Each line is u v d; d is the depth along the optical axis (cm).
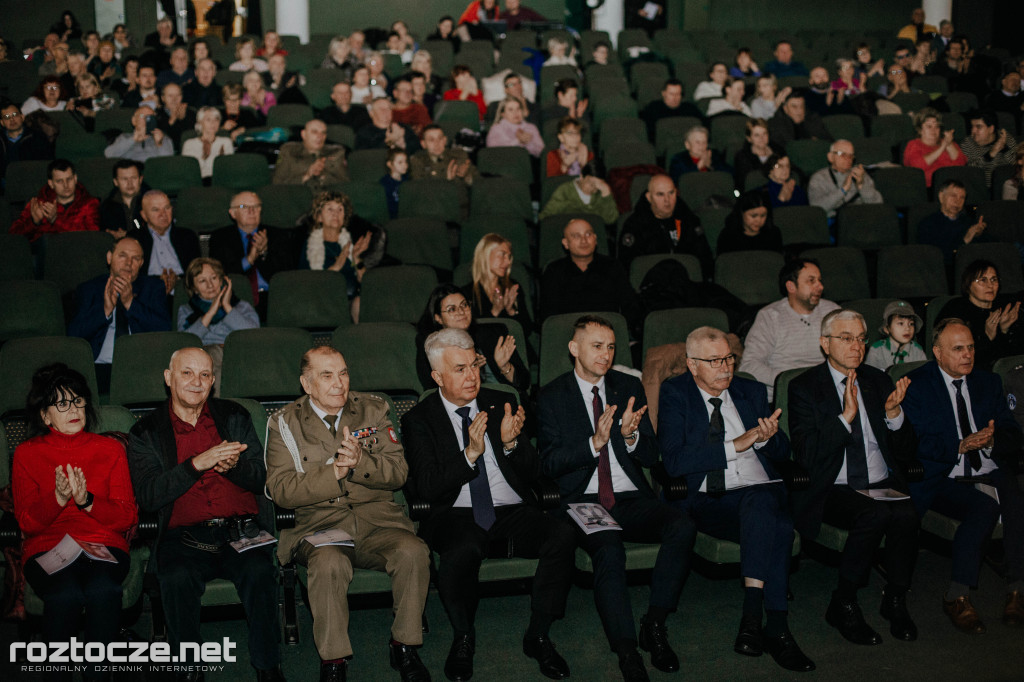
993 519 344
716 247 569
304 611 356
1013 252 546
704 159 691
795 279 428
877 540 330
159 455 318
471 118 834
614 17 1304
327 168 675
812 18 1376
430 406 343
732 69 1057
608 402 356
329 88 918
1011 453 357
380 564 310
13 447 341
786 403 371
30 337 418
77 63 940
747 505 327
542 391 359
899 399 350
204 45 998
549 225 571
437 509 336
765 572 320
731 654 323
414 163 677
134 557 318
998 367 397
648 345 429
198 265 445
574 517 331
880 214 597
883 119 831
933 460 362
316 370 321
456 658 309
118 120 792
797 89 862
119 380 392
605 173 731
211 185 704
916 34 1252
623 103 877
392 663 312
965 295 456
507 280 469
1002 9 1326
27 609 294
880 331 434
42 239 545
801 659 312
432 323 404
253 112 798
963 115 834
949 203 582
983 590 372
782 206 633
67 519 307
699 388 358
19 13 1254
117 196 598
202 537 312
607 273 498
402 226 567
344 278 483
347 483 328
